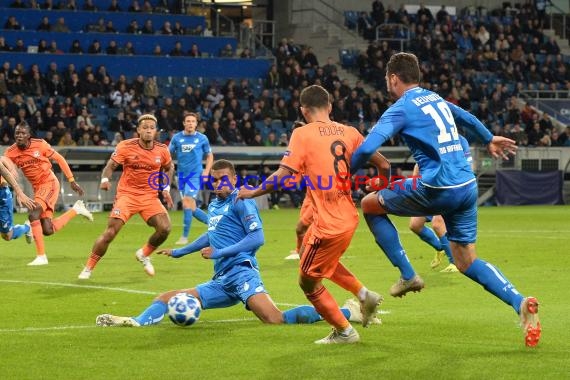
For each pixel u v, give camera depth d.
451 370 14.22
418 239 40.31
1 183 31.27
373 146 15.54
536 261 31.14
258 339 16.81
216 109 70.75
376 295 16.58
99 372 14.30
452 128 16.20
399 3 94.88
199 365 14.73
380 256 33.41
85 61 74.06
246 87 75.31
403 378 13.77
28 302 22.41
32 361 15.07
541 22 96.56
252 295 18.36
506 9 96.00
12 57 71.69
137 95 70.44
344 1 92.56
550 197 75.19
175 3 83.94
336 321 16.19
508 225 49.38
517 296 15.77
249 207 18.30
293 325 18.30
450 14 95.12
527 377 13.74
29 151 31.33
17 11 76.62
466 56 86.31
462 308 21.06
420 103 16.02
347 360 15.00
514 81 87.69
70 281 26.69
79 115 67.25
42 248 31.53
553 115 84.06
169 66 76.81
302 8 91.38
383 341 16.61
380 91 81.19
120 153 26.73
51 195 31.69
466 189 16.08
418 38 85.88
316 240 15.85
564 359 14.97
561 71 90.00
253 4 92.81
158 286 25.61
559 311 20.38
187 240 39.47
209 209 18.92
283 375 14.00
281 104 74.19
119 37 77.88
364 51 86.69
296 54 81.25
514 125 78.06
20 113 65.19
